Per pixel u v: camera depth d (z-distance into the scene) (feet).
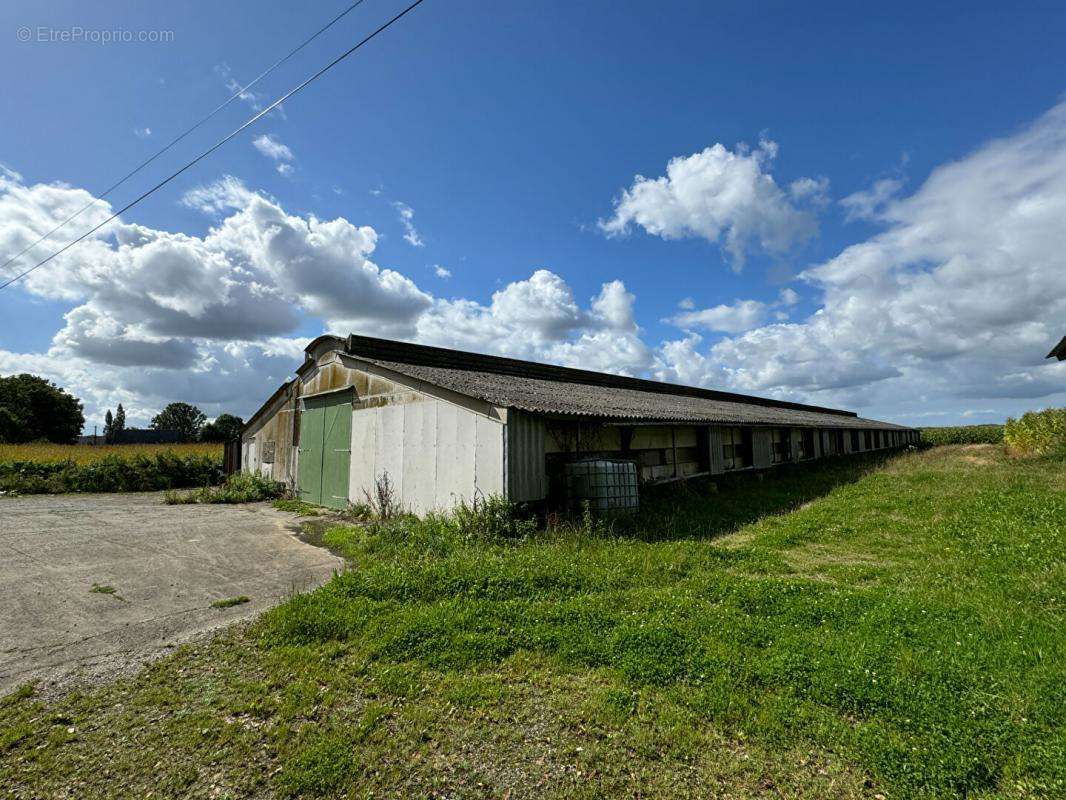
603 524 26.21
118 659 12.28
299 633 13.62
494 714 10.09
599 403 35.88
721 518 31.07
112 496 43.83
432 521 26.91
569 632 13.47
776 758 8.80
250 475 48.03
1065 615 14.17
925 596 16.05
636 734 9.43
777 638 13.00
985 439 126.31
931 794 7.75
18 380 157.07
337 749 8.86
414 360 40.50
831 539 25.25
